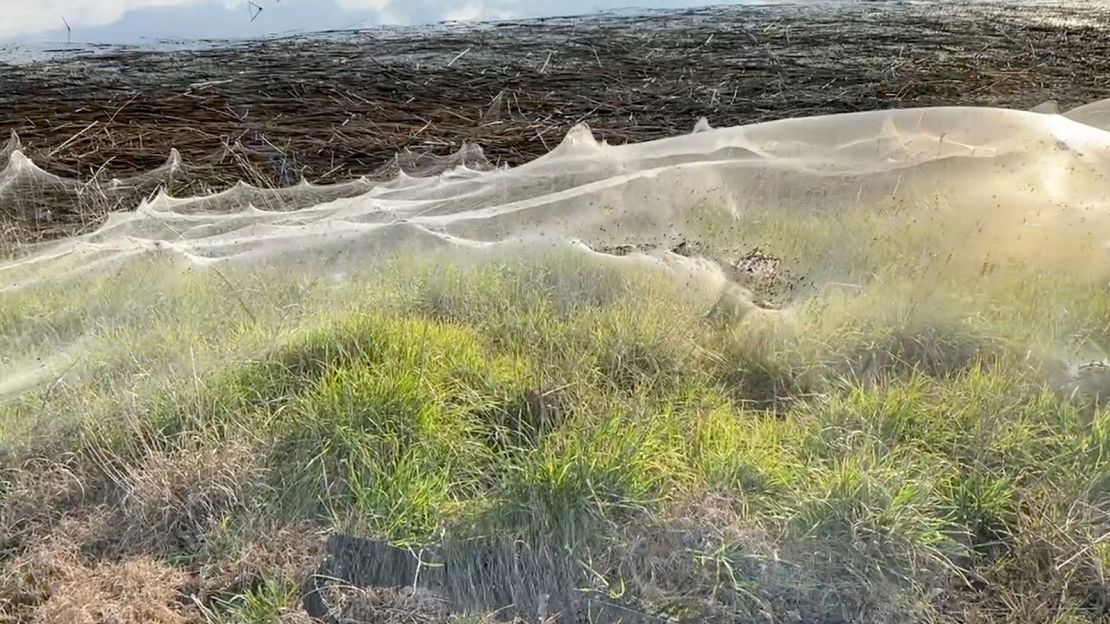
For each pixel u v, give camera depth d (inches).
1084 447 150.7
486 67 473.4
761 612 126.2
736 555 132.1
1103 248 215.8
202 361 175.2
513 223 265.1
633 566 131.8
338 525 138.7
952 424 160.2
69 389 170.2
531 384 168.2
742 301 204.1
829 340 186.7
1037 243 219.8
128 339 186.5
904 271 207.5
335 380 161.5
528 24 585.3
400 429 155.0
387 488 144.6
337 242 251.6
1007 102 380.8
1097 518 140.2
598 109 400.5
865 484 139.6
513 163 337.1
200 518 142.1
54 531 140.9
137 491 144.6
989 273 207.0
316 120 391.2
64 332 199.8
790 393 177.2
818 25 565.3
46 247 263.0
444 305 204.1
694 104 402.0
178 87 441.1
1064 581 130.6
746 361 184.5
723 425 160.6
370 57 496.7
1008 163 270.8
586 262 221.8
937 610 128.8
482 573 132.5
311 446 150.9
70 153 350.9
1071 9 598.9
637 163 311.4
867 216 239.8
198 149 355.9
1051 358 179.3
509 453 154.9
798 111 382.9
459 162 338.6
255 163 340.2
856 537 134.1
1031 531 137.5
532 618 128.3
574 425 157.2
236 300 206.1
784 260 222.4
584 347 183.9
